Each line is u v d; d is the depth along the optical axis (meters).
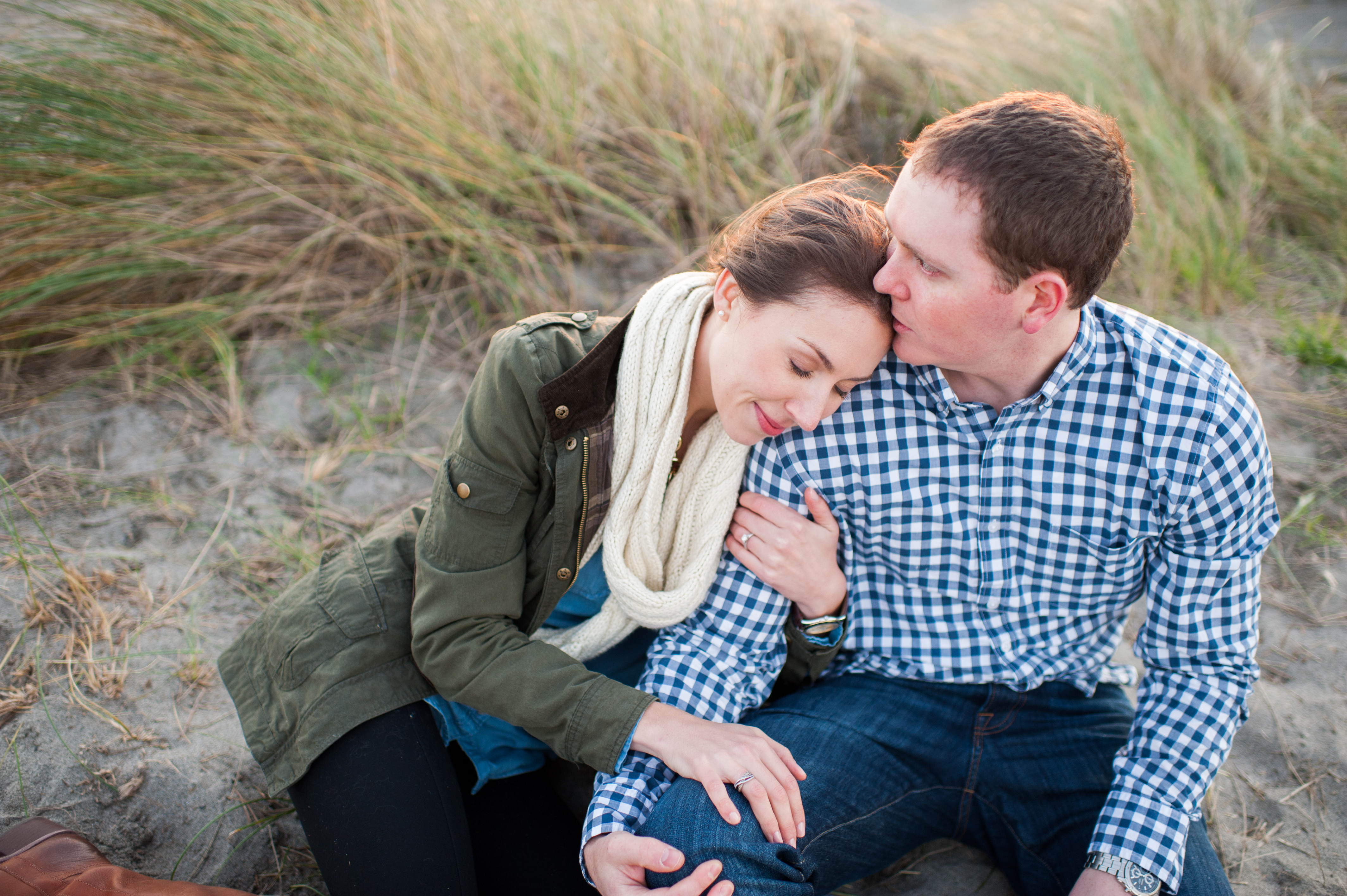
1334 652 2.17
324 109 2.92
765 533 1.53
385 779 1.42
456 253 2.90
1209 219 3.53
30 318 2.61
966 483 1.47
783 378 1.31
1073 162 1.15
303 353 2.77
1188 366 1.35
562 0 3.52
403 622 1.52
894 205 1.24
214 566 2.17
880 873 1.74
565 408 1.41
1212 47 4.35
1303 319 3.20
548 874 1.52
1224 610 1.44
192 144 2.77
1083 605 1.54
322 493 2.39
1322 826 1.81
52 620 1.98
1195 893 1.38
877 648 1.63
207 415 2.55
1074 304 1.26
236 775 1.78
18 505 2.21
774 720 1.56
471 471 1.42
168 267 2.71
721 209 3.20
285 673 1.50
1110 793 1.45
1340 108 4.31
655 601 1.51
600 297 2.98
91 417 2.48
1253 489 1.37
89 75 2.73
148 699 1.88
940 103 3.79
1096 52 4.17
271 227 2.86
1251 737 1.97
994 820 1.61
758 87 3.61
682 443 1.56
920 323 1.27
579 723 1.41
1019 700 1.58
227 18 2.82
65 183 2.62
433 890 1.37
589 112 3.39
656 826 1.36
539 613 1.55
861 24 4.28
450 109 3.10
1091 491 1.42
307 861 1.69
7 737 1.76
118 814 1.69
